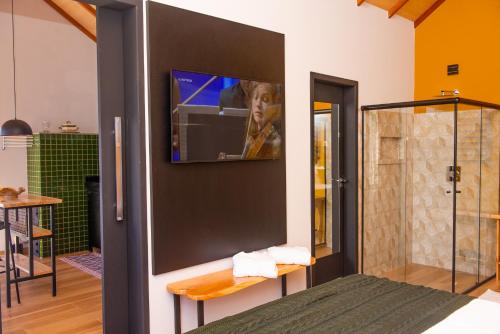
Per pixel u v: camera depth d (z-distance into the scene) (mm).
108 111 2830
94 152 6492
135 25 2799
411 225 4922
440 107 4594
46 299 4246
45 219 6027
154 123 2869
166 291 2965
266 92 3529
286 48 3854
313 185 4148
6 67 6199
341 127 4738
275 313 2162
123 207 2893
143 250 2842
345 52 4551
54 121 6684
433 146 4684
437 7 5531
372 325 1986
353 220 4723
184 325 3072
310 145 4113
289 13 3875
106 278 2846
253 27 3508
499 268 4871
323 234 4520
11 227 4621
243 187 3443
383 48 5145
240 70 3406
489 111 4875
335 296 2410
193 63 3084
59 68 6715
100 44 2791
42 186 6000
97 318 3758
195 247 3111
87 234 6398
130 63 2842
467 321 2016
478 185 4766
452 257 4602
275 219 3727
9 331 3492
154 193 2873
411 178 4879
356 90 4695
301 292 2469
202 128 3074
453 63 5438
